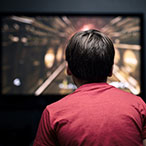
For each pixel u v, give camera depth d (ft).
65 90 7.56
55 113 1.94
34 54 7.52
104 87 2.15
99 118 1.84
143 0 7.84
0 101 7.63
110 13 7.45
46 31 7.51
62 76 7.55
